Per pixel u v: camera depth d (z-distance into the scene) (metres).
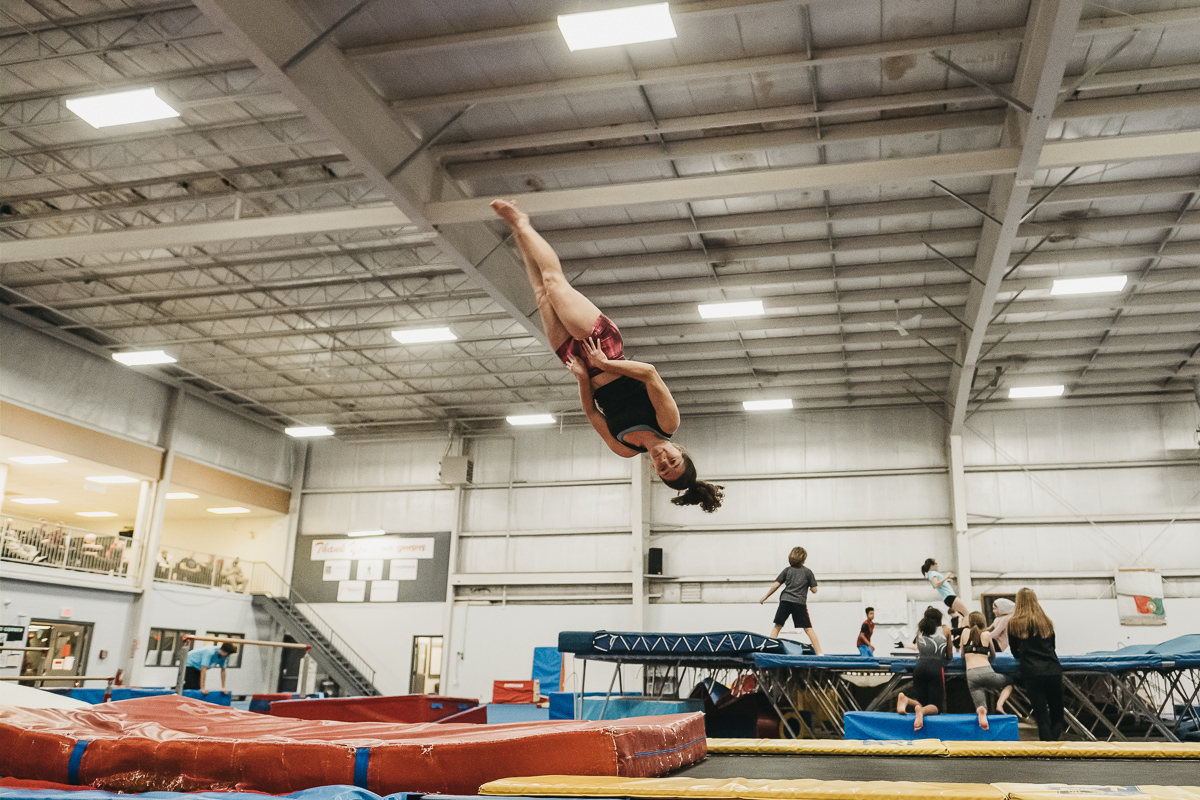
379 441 21.91
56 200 12.48
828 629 17.42
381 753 3.39
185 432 19.12
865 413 18.41
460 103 9.44
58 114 10.49
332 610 20.92
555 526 19.83
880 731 8.37
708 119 9.90
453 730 4.16
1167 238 12.16
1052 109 8.24
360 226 10.55
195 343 16.98
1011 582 16.83
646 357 16.55
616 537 19.41
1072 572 16.62
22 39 9.44
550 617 19.38
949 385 17.06
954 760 5.01
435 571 20.45
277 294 15.21
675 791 2.91
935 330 15.24
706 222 12.08
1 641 14.67
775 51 8.83
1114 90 9.36
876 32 8.61
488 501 20.53
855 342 15.69
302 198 12.26
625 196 9.89
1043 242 12.37
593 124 10.12
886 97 9.56
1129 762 4.91
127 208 12.32
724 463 18.88
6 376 15.26
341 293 15.17
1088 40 8.58
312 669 20.80
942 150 10.48
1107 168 10.63
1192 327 14.96
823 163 10.86
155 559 18.02
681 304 14.71
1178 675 10.73
